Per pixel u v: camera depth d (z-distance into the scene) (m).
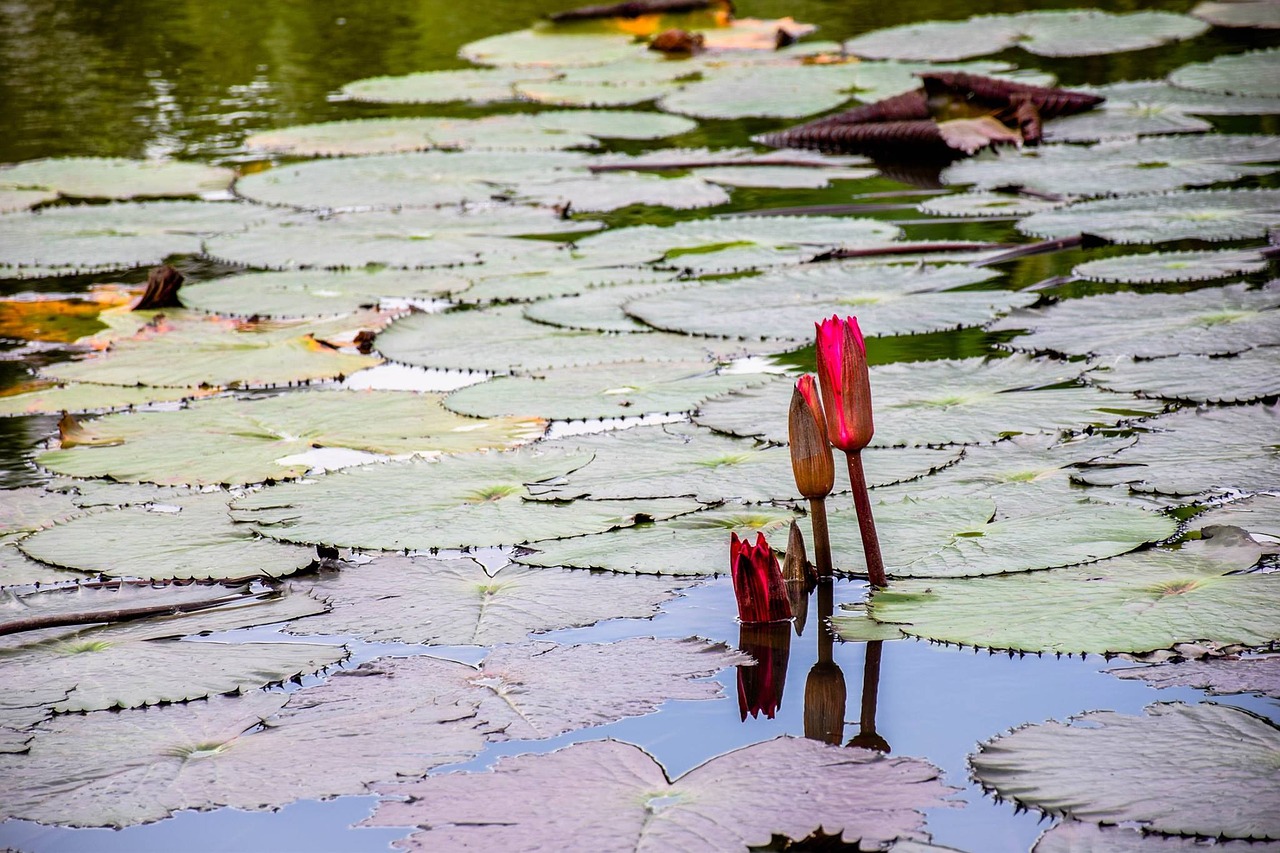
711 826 2.49
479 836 2.50
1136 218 7.90
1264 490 4.05
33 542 4.10
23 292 7.64
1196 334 5.61
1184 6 17.00
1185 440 4.50
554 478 4.48
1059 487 4.17
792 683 3.14
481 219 8.94
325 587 3.75
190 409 5.46
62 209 9.54
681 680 3.13
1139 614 3.32
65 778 2.79
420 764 2.79
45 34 18.23
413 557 3.92
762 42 16.36
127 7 20.41
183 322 6.88
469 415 5.20
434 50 16.95
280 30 18.45
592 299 6.91
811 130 11.28
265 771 2.79
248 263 7.93
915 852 2.39
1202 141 10.16
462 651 3.38
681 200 9.18
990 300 6.45
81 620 3.59
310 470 4.71
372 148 11.41
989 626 3.31
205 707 3.10
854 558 3.77
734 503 4.21
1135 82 12.75
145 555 3.99
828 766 2.70
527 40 17.39
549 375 5.68
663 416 5.14
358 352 6.24
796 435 3.55
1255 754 2.66
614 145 11.60
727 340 6.07
